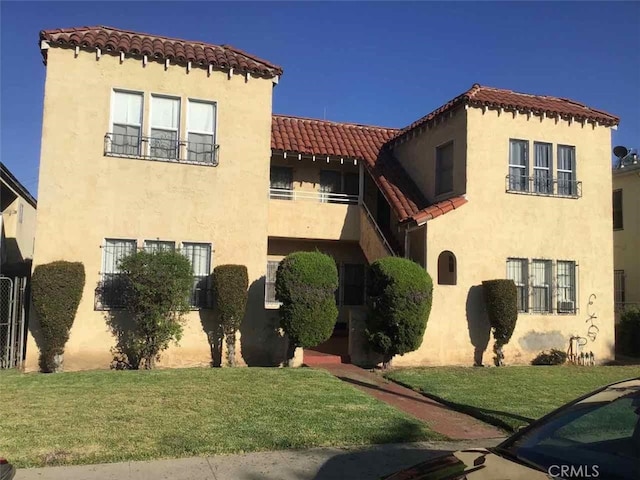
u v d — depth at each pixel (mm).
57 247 12320
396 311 12555
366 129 19703
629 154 20875
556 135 15641
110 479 5859
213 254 13328
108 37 13281
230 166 13609
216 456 6664
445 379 11906
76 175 12555
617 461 3711
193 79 13508
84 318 12344
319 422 8078
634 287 19734
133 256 12039
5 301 12961
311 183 17875
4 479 4637
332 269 12805
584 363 15117
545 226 15281
